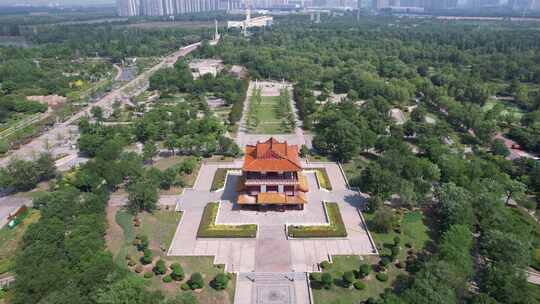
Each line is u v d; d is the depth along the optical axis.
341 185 109.62
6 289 66.19
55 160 124.81
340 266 76.44
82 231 73.69
